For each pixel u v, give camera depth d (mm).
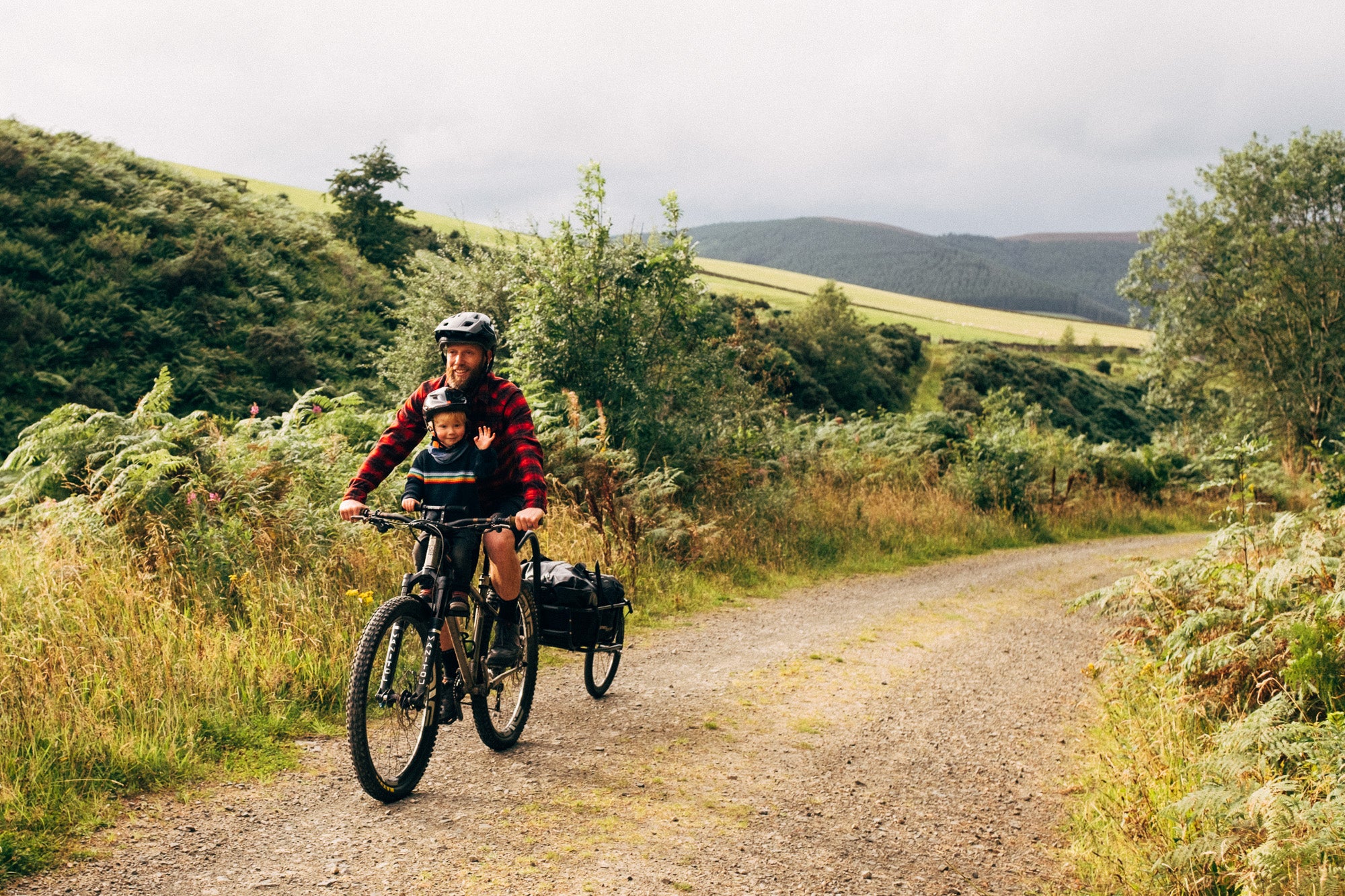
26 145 34156
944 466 17219
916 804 4070
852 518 12836
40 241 30219
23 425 23828
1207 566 5828
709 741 4742
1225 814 3334
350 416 9531
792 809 3912
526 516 3861
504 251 16906
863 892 3197
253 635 5109
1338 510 5867
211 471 6832
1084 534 16781
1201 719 4805
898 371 69188
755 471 13008
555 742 4602
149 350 28219
